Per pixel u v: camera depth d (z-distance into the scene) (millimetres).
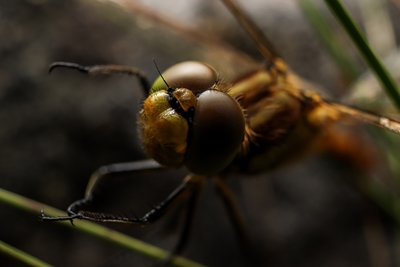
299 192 112
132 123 100
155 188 101
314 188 114
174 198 77
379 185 107
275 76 80
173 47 90
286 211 110
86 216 71
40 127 96
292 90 80
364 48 69
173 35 90
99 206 98
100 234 75
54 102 98
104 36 107
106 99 101
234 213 85
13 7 104
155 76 104
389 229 113
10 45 100
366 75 93
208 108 70
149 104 70
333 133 97
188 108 70
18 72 98
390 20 131
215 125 70
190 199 82
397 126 77
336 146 100
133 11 85
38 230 93
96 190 80
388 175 116
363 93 90
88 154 97
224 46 89
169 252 83
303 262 107
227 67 88
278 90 80
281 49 128
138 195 100
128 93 102
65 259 93
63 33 104
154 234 92
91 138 98
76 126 98
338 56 94
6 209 92
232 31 115
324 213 112
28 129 95
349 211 113
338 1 68
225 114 70
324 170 115
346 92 96
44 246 93
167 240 96
